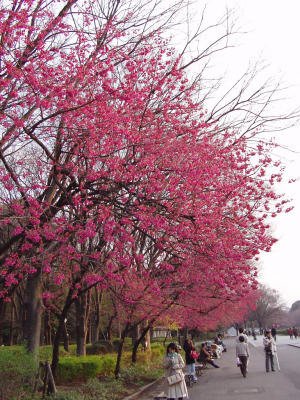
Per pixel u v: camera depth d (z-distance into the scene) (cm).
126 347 2470
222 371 1827
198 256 964
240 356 1512
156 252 1304
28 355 920
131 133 877
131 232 952
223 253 929
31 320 1089
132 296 1259
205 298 1534
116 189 886
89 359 1399
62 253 877
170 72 991
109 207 855
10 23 779
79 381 1314
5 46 750
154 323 1695
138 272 1216
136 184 879
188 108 1032
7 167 816
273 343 1644
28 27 779
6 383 821
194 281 1362
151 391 1277
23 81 792
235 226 976
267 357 1633
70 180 988
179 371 972
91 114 836
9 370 833
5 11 755
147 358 1848
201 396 1114
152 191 868
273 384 1252
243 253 971
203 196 912
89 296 1878
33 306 1098
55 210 905
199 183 896
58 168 858
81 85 881
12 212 852
